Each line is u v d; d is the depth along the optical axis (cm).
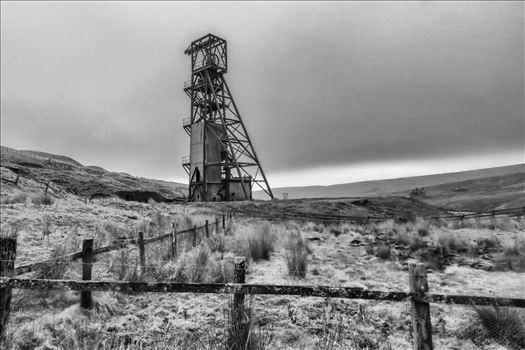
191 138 5112
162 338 455
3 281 405
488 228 1911
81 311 507
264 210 3572
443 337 479
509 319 473
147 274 669
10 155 7088
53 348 411
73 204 1880
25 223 1133
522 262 875
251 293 371
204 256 823
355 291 351
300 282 726
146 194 4788
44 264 504
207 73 5006
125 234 1238
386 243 1247
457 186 14762
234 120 5191
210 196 4766
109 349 413
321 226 1927
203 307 561
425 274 338
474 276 790
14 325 449
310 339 463
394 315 548
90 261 571
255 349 382
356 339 466
